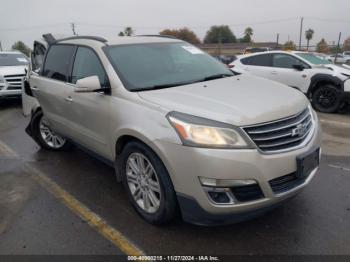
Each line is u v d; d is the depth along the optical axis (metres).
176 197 3.11
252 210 2.95
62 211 3.82
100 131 3.91
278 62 9.66
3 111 9.70
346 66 9.38
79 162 5.25
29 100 5.75
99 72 3.97
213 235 3.27
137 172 3.50
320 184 4.28
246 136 2.82
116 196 4.12
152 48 4.32
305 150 3.08
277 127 2.97
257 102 3.17
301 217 3.53
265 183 2.86
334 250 3.02
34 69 6.16
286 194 3.00
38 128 5.72
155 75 3.90
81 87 3.59
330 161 5.11
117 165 3.76
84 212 3.77
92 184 4.46
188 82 3.88
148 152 3.20
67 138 4.92
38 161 5.35
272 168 2.87
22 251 3.14
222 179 2.79
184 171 2.90
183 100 3.20
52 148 5.69
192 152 2.83
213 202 2.87
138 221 3.54
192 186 2.89
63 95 4.55
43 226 3.53
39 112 5.58
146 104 3.28
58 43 5.08
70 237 3.33
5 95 10.08
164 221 3.30
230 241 3.18
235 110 2.97
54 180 4.63
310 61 9.16
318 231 3.29
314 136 3.30
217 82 3.88
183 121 2.93
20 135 6.95
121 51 4.07
